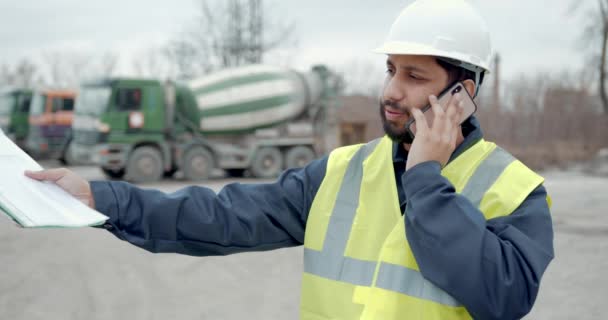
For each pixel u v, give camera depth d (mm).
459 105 1543
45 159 22125
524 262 1450
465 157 1646
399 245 1567
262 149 18578
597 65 29922
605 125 27812
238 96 17953
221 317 5141
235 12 31203
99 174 20047
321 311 1695
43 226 1310
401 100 1611
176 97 17375
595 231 9086
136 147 16812
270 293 5895
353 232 1702
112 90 16422
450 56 1568
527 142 27688
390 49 1599
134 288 6055
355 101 33469
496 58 28547
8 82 50188
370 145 1822
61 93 21281
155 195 1764
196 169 17547
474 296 1424
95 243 8344
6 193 1397
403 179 1523
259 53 31422
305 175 1866
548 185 16797
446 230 1430
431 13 1629
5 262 7191
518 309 1446
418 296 1519
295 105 18906
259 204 1823
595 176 21078
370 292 1565
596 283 6203
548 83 30750
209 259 7285
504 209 1554
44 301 5586
